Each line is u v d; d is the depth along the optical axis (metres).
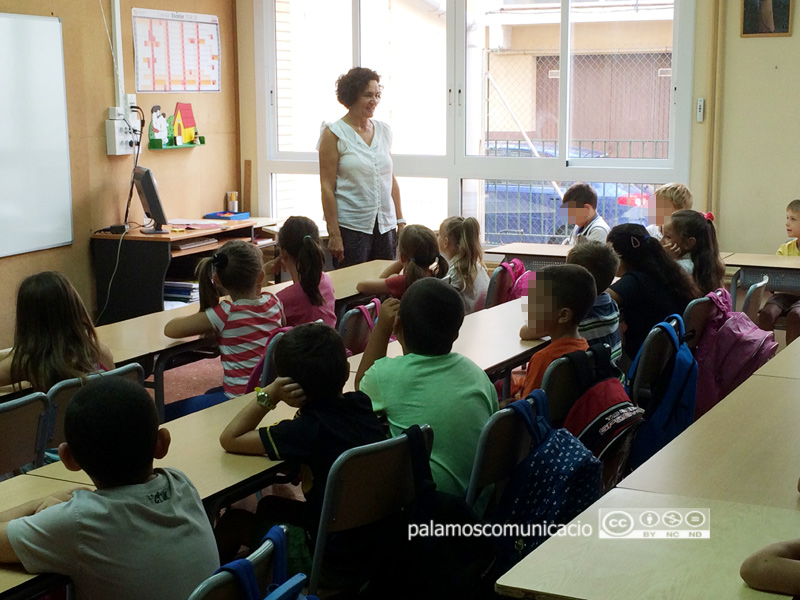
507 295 4.32
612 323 3.09
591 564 1.42
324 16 6.55
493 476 2.17
